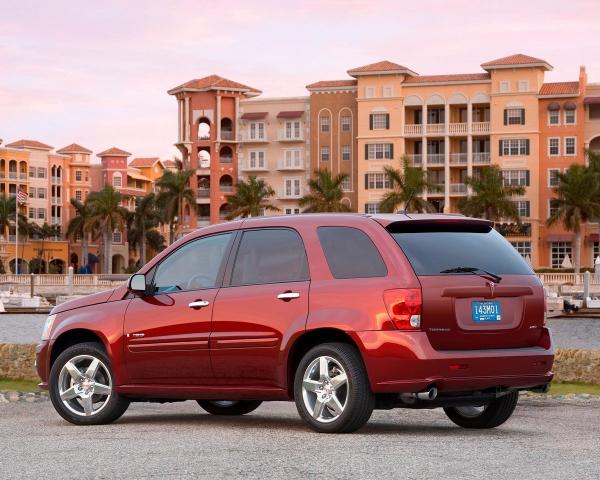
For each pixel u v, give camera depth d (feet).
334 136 477.77
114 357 40.70
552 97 445.78
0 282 335.67
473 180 401.49
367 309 34.86
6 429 38.93
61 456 30.42
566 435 35.53
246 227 38.99
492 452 30.17
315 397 35.83
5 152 575.79
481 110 460.96
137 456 30.09
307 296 36.27
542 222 448.24
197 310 38.86
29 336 149.48
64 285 335.88
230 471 27.22
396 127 460.96
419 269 34.94
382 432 36.58
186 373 39.06
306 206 483.51
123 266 612.70
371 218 36.37
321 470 27.20
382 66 462.19
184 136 495.00
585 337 122.62
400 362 34.17
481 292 35.35
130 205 632.38
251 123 492.13
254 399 37.86
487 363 35.04
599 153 436.76
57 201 606.96
